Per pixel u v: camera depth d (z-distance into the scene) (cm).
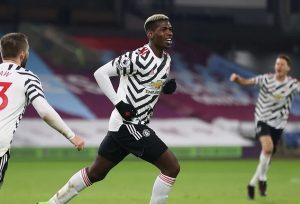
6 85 1425
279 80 2681
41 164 4544
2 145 1406
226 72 6253
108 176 3656
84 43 6116
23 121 5216
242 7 6850
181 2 6738
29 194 2778
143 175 3741
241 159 5203
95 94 5672
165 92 1772
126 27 6538
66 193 1719
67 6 6494
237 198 2653
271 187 3158
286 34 6806
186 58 6316
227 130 5531
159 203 1698
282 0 6819
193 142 5341
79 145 1434
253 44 6775
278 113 2722
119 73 1677
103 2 6581
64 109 5459
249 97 5959
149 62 1667
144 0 6694
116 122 1698
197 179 3531
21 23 6034
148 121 1731
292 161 5009
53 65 5900
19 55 1477
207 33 6681
